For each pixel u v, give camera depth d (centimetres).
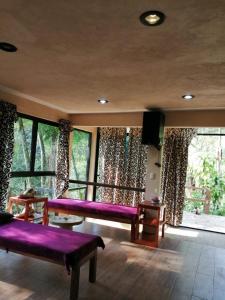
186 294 274
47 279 286
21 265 316
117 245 417
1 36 215
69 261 241
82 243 269
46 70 296
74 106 495
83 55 246
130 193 644
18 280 279
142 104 442
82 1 159
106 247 404
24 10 173
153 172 490
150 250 404
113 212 450
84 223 544
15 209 452
